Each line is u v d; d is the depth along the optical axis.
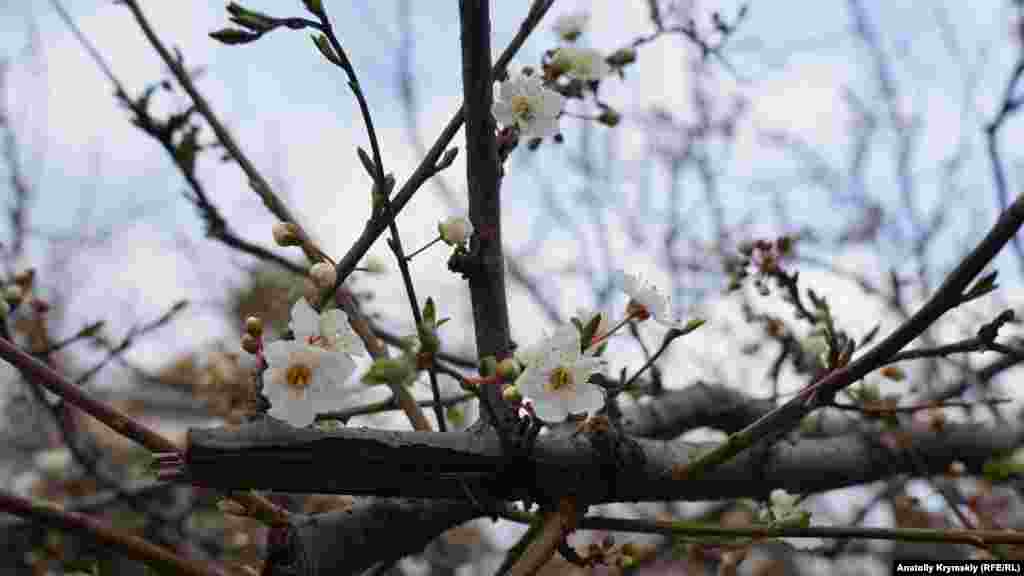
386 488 0.41
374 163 0.43
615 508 0.93
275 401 0.39
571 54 0.51
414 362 0.38
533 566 0.41
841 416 0.64
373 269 0.52
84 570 0.46
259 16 0.41
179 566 0.39
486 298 0.44
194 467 0.38
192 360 1.01
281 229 0.45
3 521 0.73
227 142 0.55
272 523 0.43
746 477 0.51
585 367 0.41
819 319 0.57
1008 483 0.62
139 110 0.57
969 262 0.41
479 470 0.42
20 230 0.94
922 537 0.43
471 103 0.43
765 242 0.60
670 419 0.63
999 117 0.58
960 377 0.67
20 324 0.66
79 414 0.97
